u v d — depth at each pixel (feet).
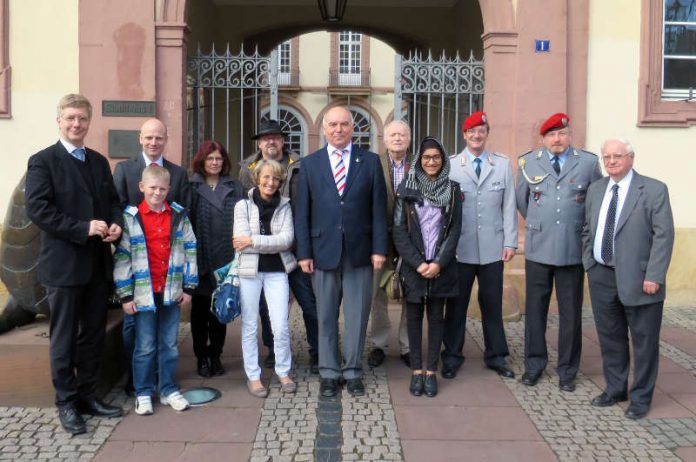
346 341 15.29
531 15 22.97
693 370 16.96
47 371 14.21
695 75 24.57
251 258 14.93
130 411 14.16
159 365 14.47
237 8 37.55
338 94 104.88
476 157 16.46
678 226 23.93
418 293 14.89
